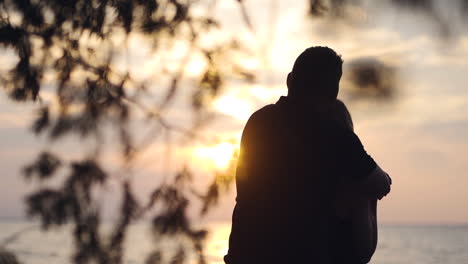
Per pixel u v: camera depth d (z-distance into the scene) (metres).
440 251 97.62
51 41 4.95
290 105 2.87
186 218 4.95
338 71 2.79
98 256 4.93
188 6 4.84
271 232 2.77
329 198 2.71
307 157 2.75
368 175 2.67
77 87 4.99
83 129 4.89
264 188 2.83
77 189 4.95
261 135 2.89
